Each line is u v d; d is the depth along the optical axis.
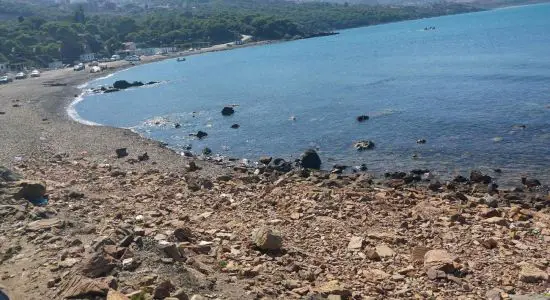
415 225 16.44
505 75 56.97
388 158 29.31
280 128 39.69
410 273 12.44
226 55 146.38
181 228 13.77
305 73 79.50
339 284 11.37
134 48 175.00
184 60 140.75
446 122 36.41
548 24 145.12
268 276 11.52
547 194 21.64
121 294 8.95
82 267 10.08
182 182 22.75
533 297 10.79
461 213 17.86
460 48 99.44
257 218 16.91
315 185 22.50
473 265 13.10
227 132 39.69
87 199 18.03
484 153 28.47
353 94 53.97
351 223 16.50
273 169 27.86
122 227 13.35
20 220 13.75
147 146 33.44
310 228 15.88
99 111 55.53
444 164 27.27
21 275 10.38
